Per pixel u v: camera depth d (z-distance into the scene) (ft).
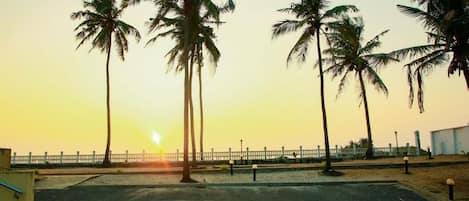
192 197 60.13
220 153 121.60
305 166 95.91
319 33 88.43
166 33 96.02
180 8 83.35
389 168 90.48
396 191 64.69
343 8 84.33
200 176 84.69
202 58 113.70
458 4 69.72
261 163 117.39
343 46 119.96
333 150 123.44
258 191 65.00
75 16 123.13
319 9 87.76
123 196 60.80
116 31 126.52
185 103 79.30
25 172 37.47
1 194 36.68
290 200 58.59
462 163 92.27
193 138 106.73
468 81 70.74
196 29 81.61
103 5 122.93
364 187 68.18
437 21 71.92
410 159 107.24
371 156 120.47
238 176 83.76
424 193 63.10
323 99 88.28
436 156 113.80
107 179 80.07
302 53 88.84
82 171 95.66
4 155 55.93
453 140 118.01
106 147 119.55
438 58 74.13
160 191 64.90
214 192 64.08
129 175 86.58
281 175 84.23
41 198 59.00
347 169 90.89
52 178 80.07
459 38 70.28
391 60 82.99
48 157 123.65
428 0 73.56
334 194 62.44
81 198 59.16
